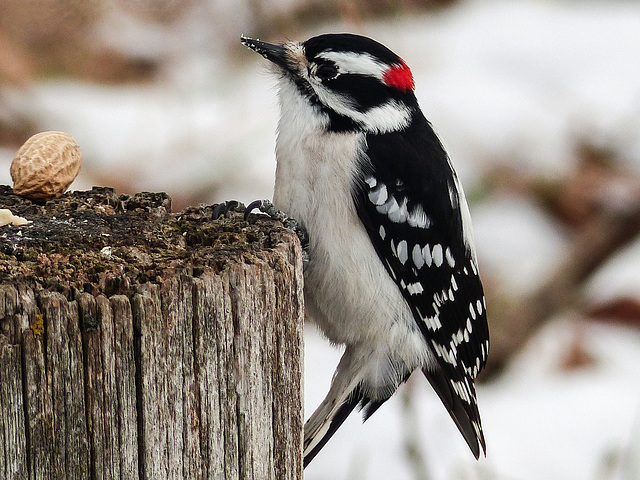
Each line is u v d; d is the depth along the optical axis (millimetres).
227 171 12367
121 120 13281
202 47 13805
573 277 12648
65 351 4457
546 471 9469
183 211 6152
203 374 4773
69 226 5691
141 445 4641
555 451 9781
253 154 12594
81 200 6355
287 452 5121
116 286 4660
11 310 4387
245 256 5078
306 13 13125
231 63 13602
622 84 15188
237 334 4855
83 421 4520
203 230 5617
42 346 4426
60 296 4477
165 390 4676
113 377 4551
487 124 14094
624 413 10422
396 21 13773
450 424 9836
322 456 9320
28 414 4430
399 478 9023
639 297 12258
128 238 5484
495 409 10750
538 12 17000
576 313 12430
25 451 4438
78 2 13000
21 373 4402
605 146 14148
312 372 10711
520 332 12250
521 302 12398
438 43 15703
